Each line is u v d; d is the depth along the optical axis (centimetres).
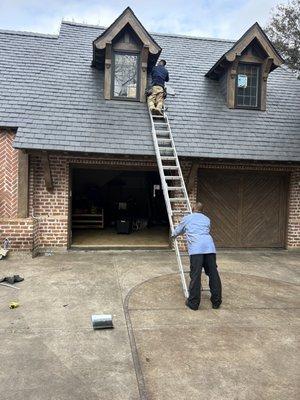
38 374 423
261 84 1204
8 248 946
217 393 396
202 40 1512
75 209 1435
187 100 1190
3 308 615
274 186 1199
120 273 843
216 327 562
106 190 1670
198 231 650
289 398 390
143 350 486
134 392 395
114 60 1130
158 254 1057
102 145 972
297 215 1184
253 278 845
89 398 382
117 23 1091
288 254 1135
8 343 494
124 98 1130
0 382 405
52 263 916
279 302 682
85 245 1114
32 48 1255
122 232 1341
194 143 1037
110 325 546
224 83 1231
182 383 413
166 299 678
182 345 502
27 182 995
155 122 1079
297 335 542
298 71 1725
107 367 443
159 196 1595
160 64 1127
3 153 1007
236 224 1183
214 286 636
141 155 974
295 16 1770
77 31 1385
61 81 1146
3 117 984
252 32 1157
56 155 1007
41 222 1033
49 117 1015
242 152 1041
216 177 1164
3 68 1141
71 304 641
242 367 450
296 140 1116
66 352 475
